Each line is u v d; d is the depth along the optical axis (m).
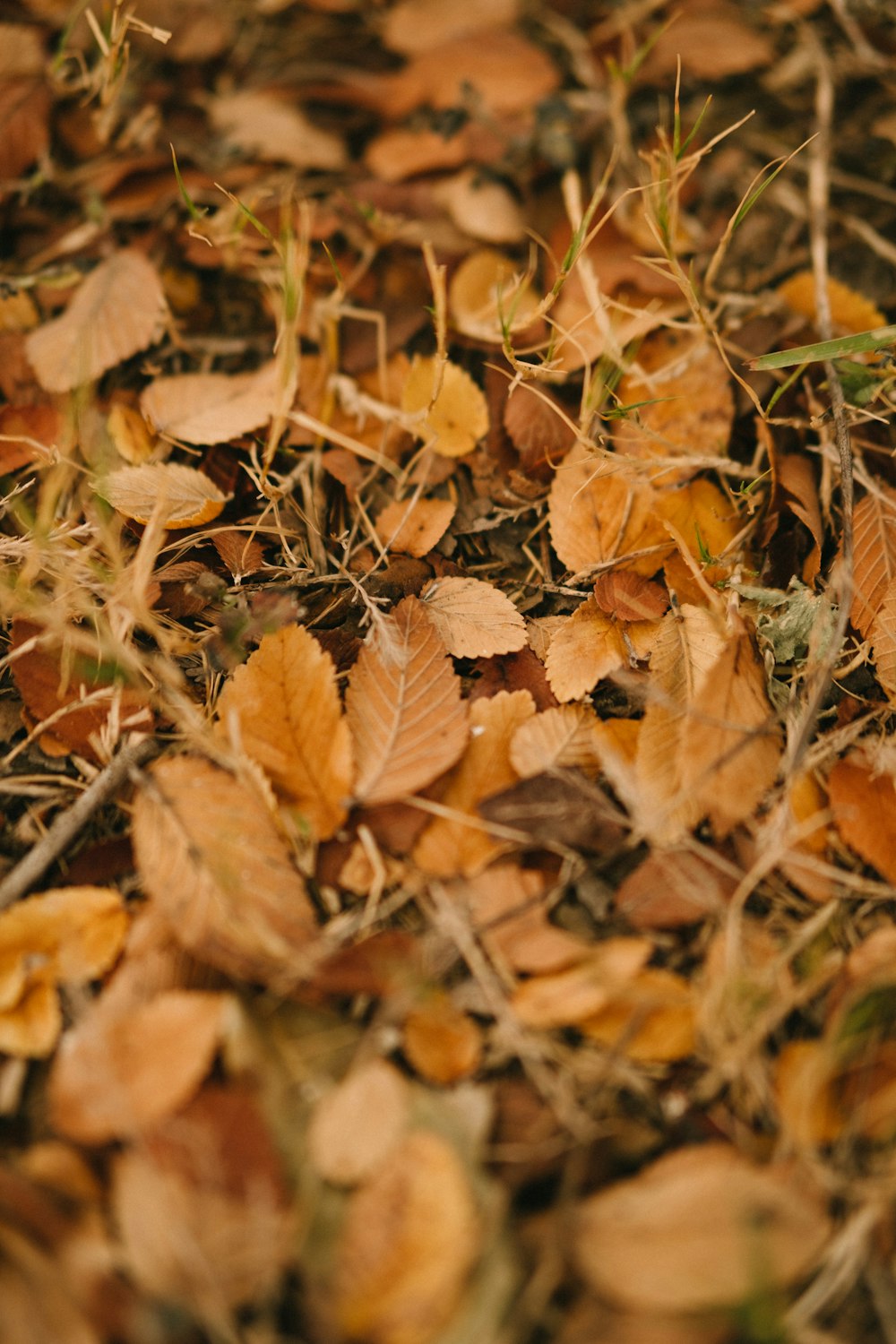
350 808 0.37
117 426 0.42
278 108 0.48
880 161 0.46
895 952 0.36
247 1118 0.34
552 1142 0.34
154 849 0.36
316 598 0.40
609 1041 0.35
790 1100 0.35
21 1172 0.34
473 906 0.36
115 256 0.44
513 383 0.40
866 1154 0.34
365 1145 0.33
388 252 0.45
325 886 0.37
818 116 0.47
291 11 0.50
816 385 0.42
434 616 0.39
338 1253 0.33
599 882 0.37
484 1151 0.34
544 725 0.38
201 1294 0.33
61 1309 0.32
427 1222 0.33
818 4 0.48
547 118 0.47
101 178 0.46
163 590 0.40
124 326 0.43
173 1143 0.33
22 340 0.43
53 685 0.39
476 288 0.45
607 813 0.37
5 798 0.38
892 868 0.37
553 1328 0.33
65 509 0.42
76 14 0.44
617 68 0.48
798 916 0.37
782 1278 0.33
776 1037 0.36
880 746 0.38
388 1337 0.32
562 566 0.42
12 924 0.36
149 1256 0.33
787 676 0.40
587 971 0.35
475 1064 0.35
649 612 0.39
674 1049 0.35
